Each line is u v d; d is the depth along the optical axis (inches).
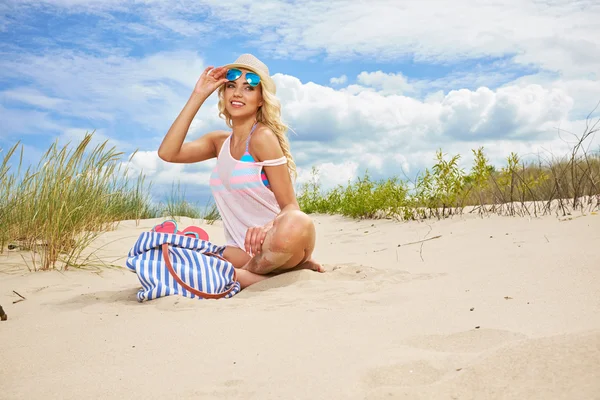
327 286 143.5
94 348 99.3
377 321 103.1
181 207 392.5
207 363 85.6
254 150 168.2
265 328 105.1
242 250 172.9
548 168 319.0
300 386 70.9
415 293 127.3
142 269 146.9
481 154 287.6
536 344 67.6
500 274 140.5
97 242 243.1
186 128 170.6
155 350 95.5
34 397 75.2
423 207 319.6
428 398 61.1
